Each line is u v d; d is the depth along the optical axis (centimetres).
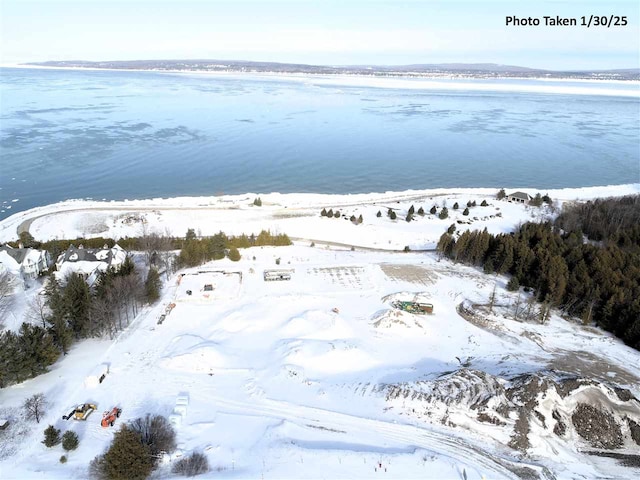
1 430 5491
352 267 10675
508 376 6775
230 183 18525
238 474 4919
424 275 10325
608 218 13338
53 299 7456
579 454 5569
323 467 5006
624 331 7981
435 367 7175
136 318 8206
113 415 5712
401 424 5784
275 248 11725
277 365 6950
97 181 17875
